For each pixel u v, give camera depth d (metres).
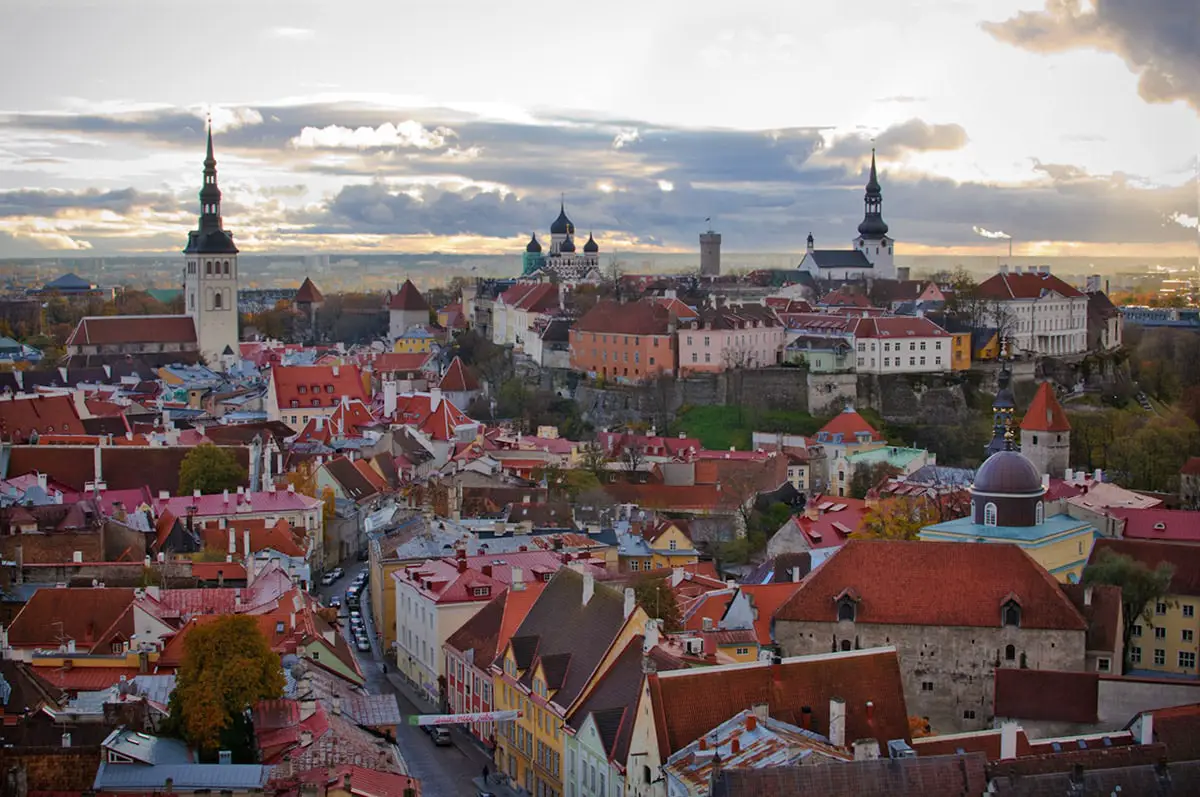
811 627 198.00
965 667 195.50
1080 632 193.12
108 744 149.12
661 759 152.50
